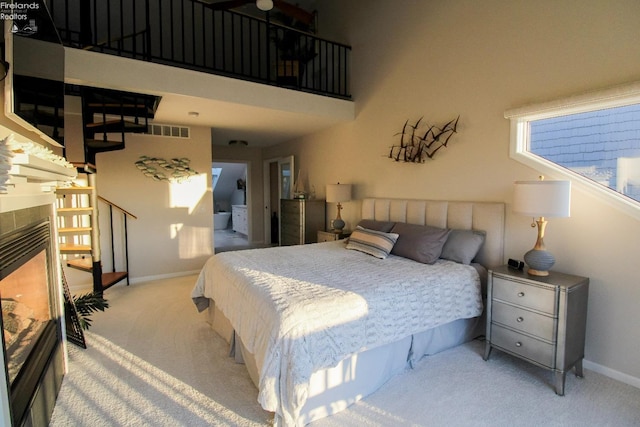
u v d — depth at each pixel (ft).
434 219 11.09
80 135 13.12
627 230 7.11
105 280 13.08
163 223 15.78
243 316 6.99
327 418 6.14
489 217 9.50
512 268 8.21
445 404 6.47
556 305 6.78
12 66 4.99
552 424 5.91
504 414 6.17
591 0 7.47
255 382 6.89
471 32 10.15
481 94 9.91
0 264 4.36
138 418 6.02
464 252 9.39
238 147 24.31
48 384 5.98
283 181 22.34
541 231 7.68
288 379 5.44
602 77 7.32
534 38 8.57
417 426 5.89
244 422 5.95
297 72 15.48
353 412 6.30
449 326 8.66
